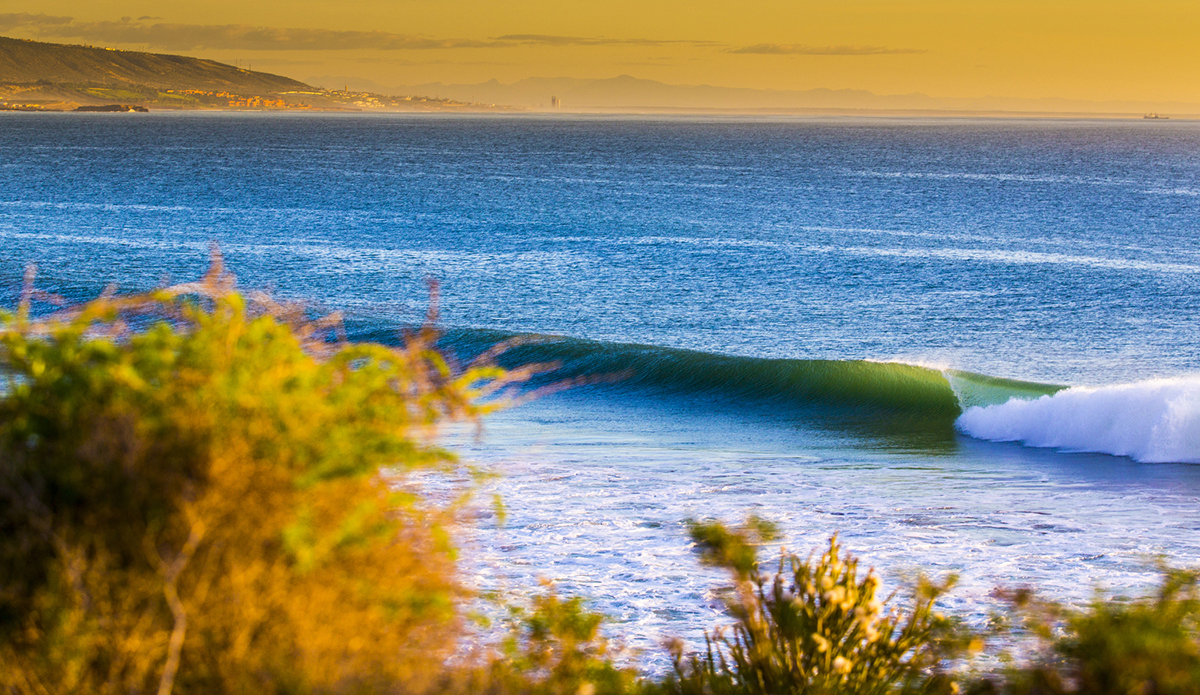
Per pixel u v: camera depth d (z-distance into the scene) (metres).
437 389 13.03
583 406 73.88
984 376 77.69
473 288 133.25
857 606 15.95
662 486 44.56
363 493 12.07
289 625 11.56
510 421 64.25
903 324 113.56
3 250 159.50
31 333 12.16
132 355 11.95
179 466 11.30
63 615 10.80
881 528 37.81
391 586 12.27
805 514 40.03
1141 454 58.00
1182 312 120.50
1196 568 32.28
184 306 12.66
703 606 27.09
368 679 11.70
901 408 74.38
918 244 181.00
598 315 117.81
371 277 140.25
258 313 13.27
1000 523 38.91
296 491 11.46
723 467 50.53
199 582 11.24
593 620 18.08
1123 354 100.50
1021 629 23.55
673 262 155.88
